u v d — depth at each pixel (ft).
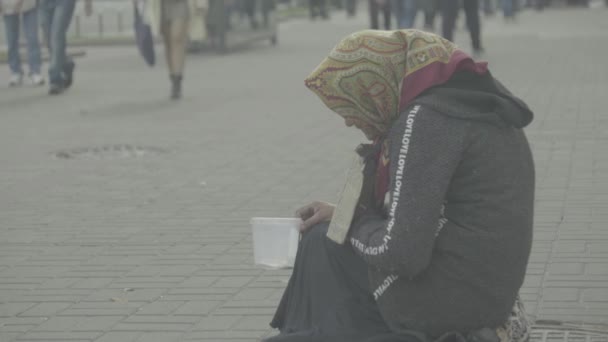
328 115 48.83
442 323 14.49
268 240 16.38
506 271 14.33
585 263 23.88
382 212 15.25
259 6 89.86
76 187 34.04
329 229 15.37
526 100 50.44
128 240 27.25
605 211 28.66
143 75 69.21
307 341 15.35
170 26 55.57
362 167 15.17
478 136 13.96
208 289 22.89
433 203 13.76
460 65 14.08
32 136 44.47
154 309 21.63
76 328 20.59
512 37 93.09
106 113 51.01
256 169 36.29
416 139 13.84
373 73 14.34
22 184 34.73
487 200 14.08
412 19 85.15
